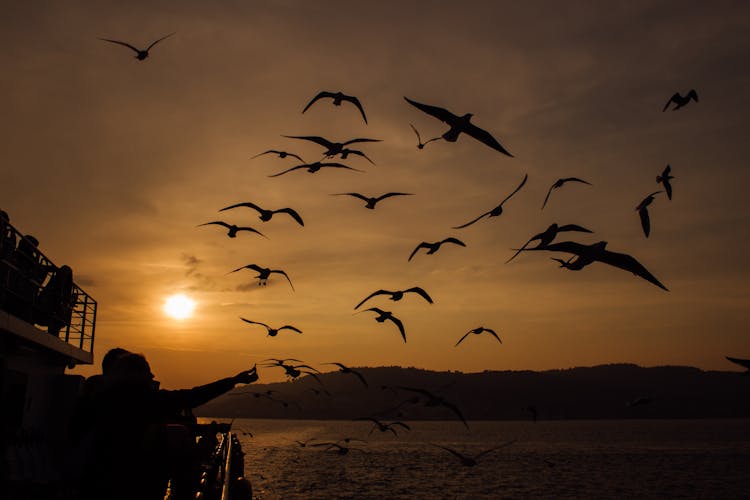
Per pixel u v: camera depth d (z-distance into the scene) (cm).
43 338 1593
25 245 1641
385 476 7706
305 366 1027
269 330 993
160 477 606
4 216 1380
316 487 6431
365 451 13650
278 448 13800
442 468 9025
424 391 945
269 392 1429
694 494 6462
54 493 1021
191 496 805
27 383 1605
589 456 11931
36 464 1405
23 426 1556
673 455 12181
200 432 1484
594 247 430
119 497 566
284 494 5859
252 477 7369
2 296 1371
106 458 572
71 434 590
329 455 11675
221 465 1088
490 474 8188
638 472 8612
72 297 1997
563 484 7081
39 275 1773
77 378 1680
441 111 611
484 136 607
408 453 13012
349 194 996
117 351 676
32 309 1709
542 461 10612
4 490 1034
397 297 942
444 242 964
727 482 7425
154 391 597
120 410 580
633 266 423
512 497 6016
